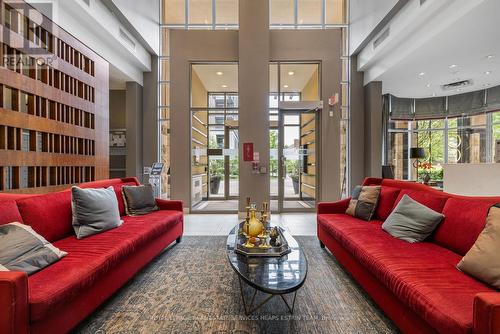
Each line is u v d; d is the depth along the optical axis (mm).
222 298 2199
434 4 4289
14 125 3385
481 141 8117
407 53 5320
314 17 7180
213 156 6824
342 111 7434
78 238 2359
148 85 7270
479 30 4383
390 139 8883
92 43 5094
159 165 6164
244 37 5703
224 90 6598
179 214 3691
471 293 1400
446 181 3672
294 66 6340
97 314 1963
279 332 1768
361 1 6434
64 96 4242
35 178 3715
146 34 6504
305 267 1872
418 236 2297
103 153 5309
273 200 6289
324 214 3582
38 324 1387
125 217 3283
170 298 2199
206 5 7270
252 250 2137
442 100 8695
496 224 1564
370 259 1978
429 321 1316
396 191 3029
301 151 6242
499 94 7484
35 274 1627
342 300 2172
